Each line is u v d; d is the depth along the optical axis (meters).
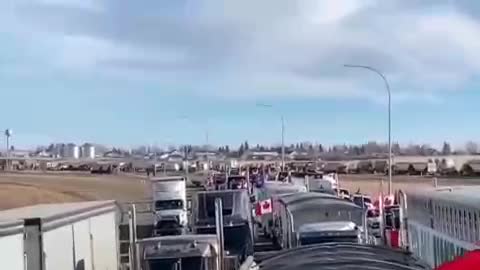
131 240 23.95
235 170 108.25
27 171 162.75
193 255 20.33
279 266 9.05
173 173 136.25
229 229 31.20
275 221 32.88
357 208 26.17
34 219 16.92
